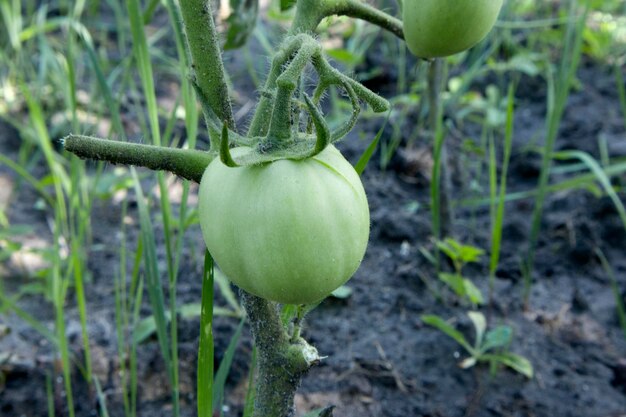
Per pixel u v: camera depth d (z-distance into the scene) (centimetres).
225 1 86
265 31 151
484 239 103
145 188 113
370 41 141
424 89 119
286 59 43
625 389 81
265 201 40
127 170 113
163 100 131
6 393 79
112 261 100
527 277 92
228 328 85
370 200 108
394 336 87
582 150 120
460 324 87
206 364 51
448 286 94
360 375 81
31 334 87
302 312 49
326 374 81
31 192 112
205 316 50
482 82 139
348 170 41
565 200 108
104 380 80
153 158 44
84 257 99
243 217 40
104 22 157
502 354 83
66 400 78
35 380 80
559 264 100
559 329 89
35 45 144
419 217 105
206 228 42
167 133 73
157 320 66
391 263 98
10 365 80
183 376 81
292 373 49
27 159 118
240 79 139
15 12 129
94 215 108
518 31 154
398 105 128
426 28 48
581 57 146
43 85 129
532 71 128
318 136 40
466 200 108
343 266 41
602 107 131
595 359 85
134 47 64
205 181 42
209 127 45
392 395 80
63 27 153
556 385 81
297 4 48
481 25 48
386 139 117
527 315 91
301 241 40
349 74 50
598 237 102
